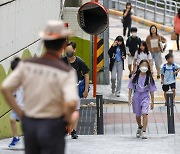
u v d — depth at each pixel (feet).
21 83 32.12
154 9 199.00
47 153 31.73
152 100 81.10
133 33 125.59
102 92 119.96
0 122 74.54
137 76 79.82
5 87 31.83
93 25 101.65
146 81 79.25
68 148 67.92
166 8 198.70
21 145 65.57
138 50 114.93
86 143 73.46
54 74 31.42
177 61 152.46
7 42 75.51
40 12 94.07
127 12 177.88
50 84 31.42
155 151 68.39
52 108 31.71
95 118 102.58
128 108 111.04
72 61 72.23
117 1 212.43
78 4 131.34
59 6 116.67
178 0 207.21
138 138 80.23
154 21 198.29
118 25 197.26
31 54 87.10
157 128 97.09
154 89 80.38
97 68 125.39
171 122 89.66
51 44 31.71
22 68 31.81
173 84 108.27
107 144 73.20
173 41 178.09
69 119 31.45
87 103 110.93
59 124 31.73
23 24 82.99
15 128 65.98
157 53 130.62
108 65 126.11
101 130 89.30
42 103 31.58
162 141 77.41
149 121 101.14
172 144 74.33
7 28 75.36
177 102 113.91
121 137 81.25
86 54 126.31
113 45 115.85
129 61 126.31
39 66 31.63
